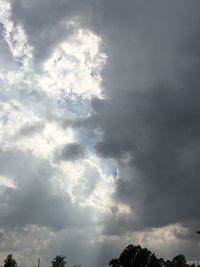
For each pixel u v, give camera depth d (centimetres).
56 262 15038
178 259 15138
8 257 13962
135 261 13325
